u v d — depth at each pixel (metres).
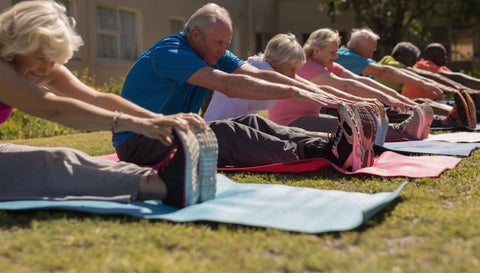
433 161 3.20
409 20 16.94
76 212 2.05
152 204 2.18
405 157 3.36
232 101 3.73
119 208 2.05
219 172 3.15
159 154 2.75
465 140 4.32
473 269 1.37
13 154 2.28
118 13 11.20
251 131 3.16
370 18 16.61
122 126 2.06
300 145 3.12
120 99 2.39
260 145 3.13
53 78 2.43
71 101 2.08
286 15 17.83
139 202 2.20
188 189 2.09
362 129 2.95
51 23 2.08
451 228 1.73
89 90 2.44
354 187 2.62
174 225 1.86
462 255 1.48
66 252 1.57
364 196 2.24
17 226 1.87
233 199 2.21
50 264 1.47
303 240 1.65
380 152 3.60
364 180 2.78
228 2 14.83
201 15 2.87
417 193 2.35
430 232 1.71
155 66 2.83
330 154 3.02
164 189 2.17
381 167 3.07
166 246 1.63
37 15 2.06
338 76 4.62
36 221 1.88
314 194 2.29
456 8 16.33
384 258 1.48
